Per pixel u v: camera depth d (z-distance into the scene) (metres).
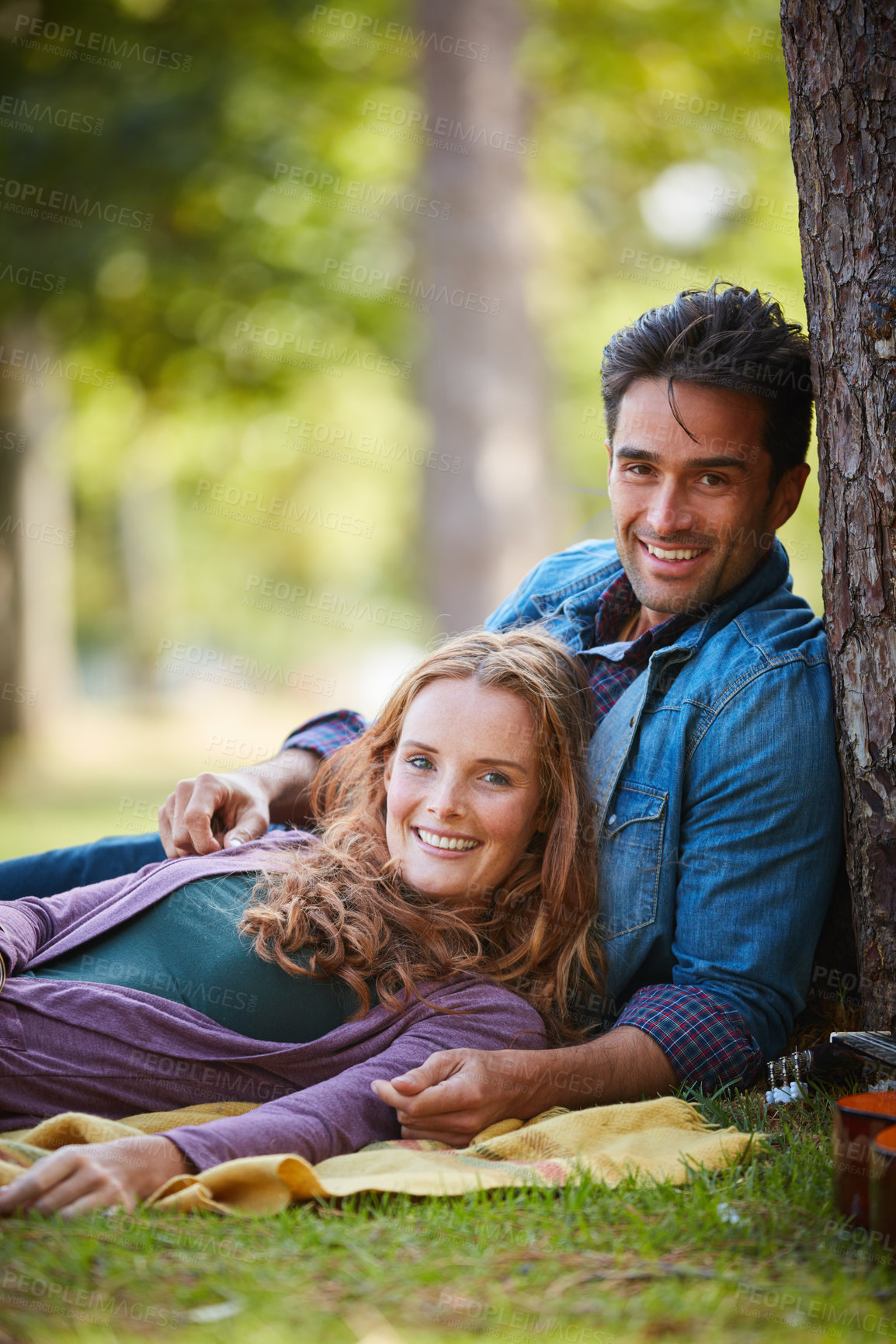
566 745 3.17
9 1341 1.84
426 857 3.09
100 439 18.28
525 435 11.35
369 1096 2.70
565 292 15.88
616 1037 2.99
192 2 12.42
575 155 14.43
